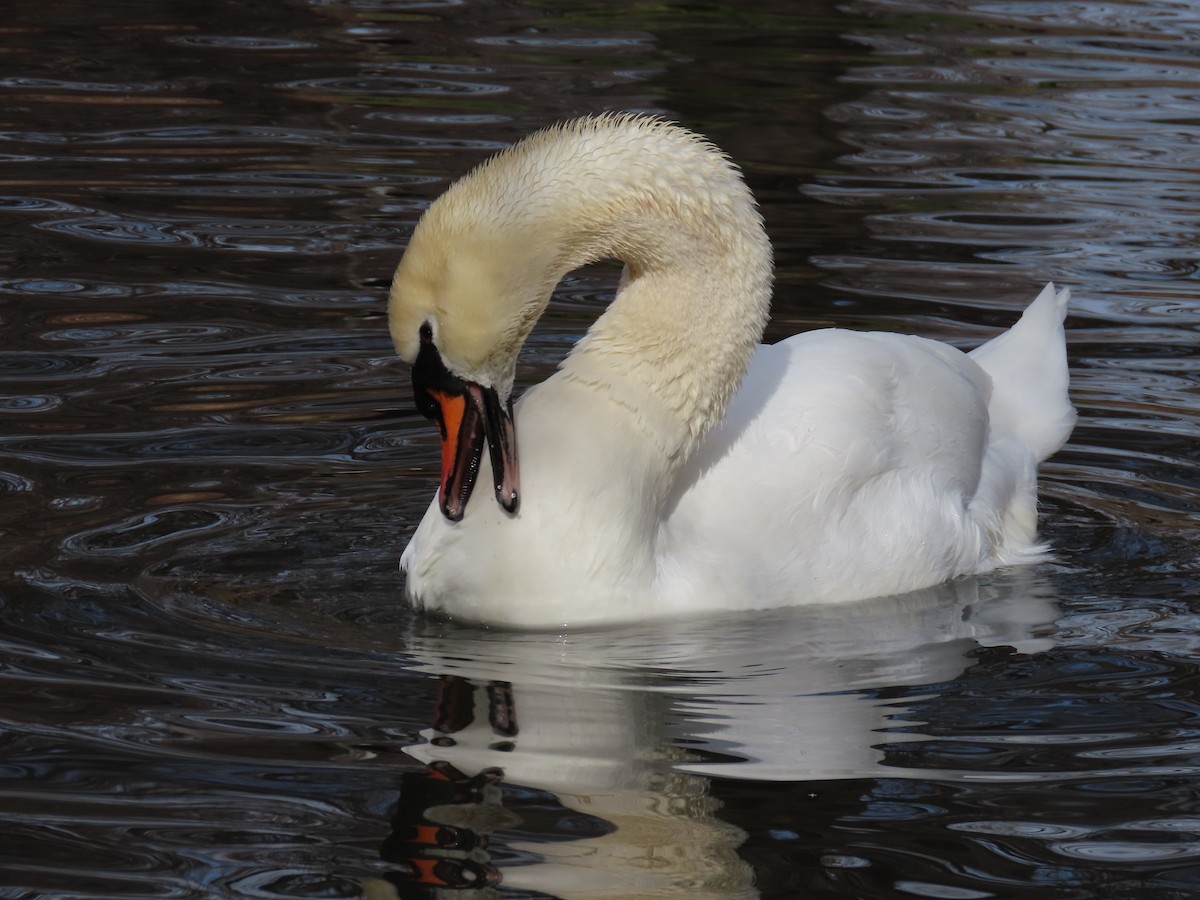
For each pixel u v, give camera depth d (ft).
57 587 34.88
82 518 38.42
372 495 41.04
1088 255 58.80
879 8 94.32
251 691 30.73
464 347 34.76
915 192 64.85
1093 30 90.43
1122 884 24.86
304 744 28.60
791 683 32.27
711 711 30.73
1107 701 31.48
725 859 25.26
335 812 26.25
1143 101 77.20
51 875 24.30
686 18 90.94
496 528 34.88
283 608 34.94
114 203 61.36
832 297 54.54
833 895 24.36
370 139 69.05
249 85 76.28
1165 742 29.60
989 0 97.35
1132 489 43.70
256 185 63.62
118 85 75.56
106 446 42.65
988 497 41.32
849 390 38.81
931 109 75.46
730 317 35.78
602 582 35.04
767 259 36.40
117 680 30.86
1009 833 26.35
